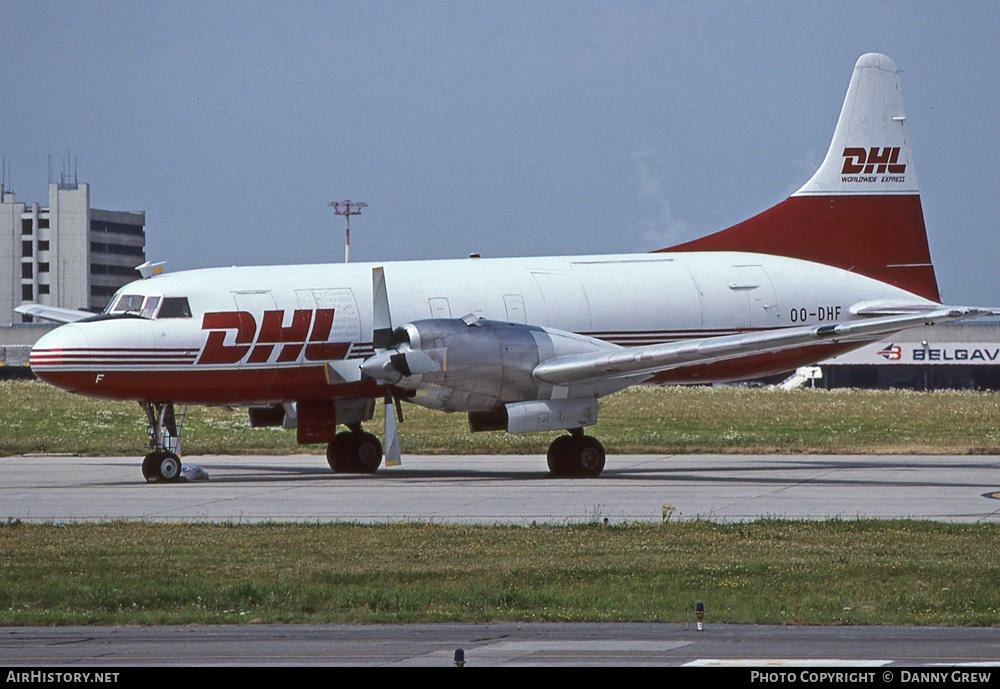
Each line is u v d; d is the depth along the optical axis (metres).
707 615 46.62
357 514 76.00
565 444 102.56
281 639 42.47
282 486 95.56
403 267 109.12
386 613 47.56
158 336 98.69
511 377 97.00
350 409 107.88
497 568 56.25
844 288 117.31
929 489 91.25
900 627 44.50
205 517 74.81
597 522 69.69
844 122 120.25
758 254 118.12
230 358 100.56
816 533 66.31
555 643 41.44
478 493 88.62
